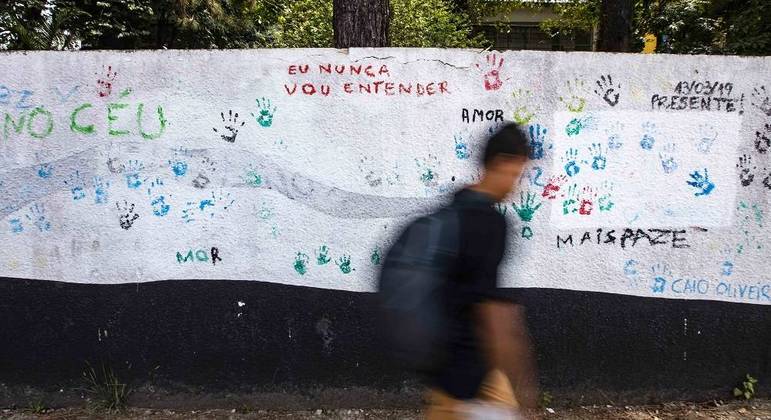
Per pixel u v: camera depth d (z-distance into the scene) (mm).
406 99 3596
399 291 2035
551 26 13961
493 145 2223
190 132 3629
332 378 3773
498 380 2182
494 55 3566
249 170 3650
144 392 3809
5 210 3678
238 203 3674
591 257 3693
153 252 3705
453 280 2080
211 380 3795
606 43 6465
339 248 3684
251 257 3703
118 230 3693
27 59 3580
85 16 9523
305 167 3643
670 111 3623
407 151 3619
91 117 3621
